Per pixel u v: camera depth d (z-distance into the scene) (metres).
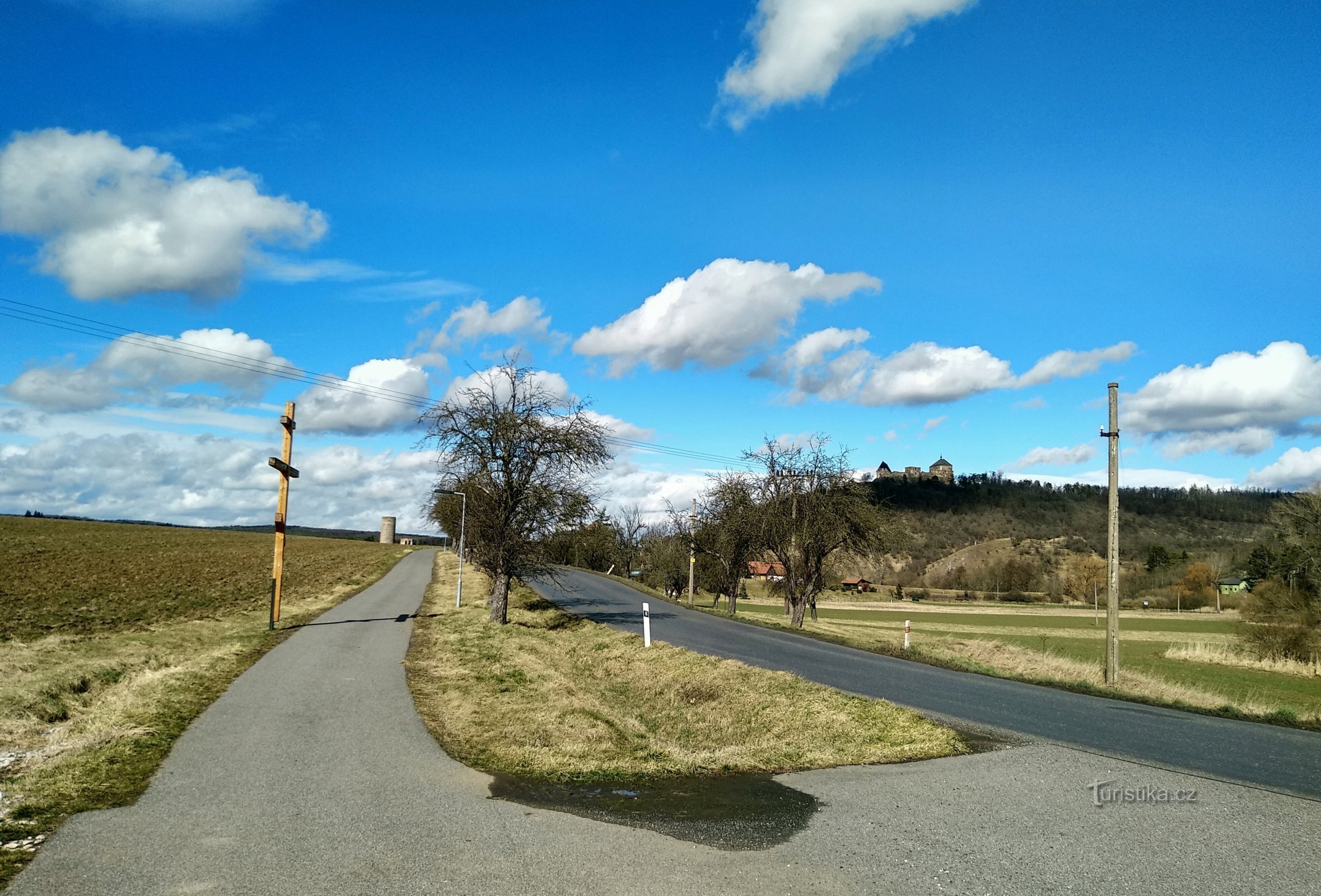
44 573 41.03
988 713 12.46
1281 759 9.28
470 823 6.13
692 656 17.83
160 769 7.65
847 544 34.03
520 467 26.58
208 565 52.84
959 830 6.11
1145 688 18.20
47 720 10.52
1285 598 35.47
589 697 13.62
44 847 5.45
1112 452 20.11
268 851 5.44
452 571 62.03
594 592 45.88
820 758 8.84
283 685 12.84
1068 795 7.22
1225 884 5.06
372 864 5.21
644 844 5.66
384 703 11.53
